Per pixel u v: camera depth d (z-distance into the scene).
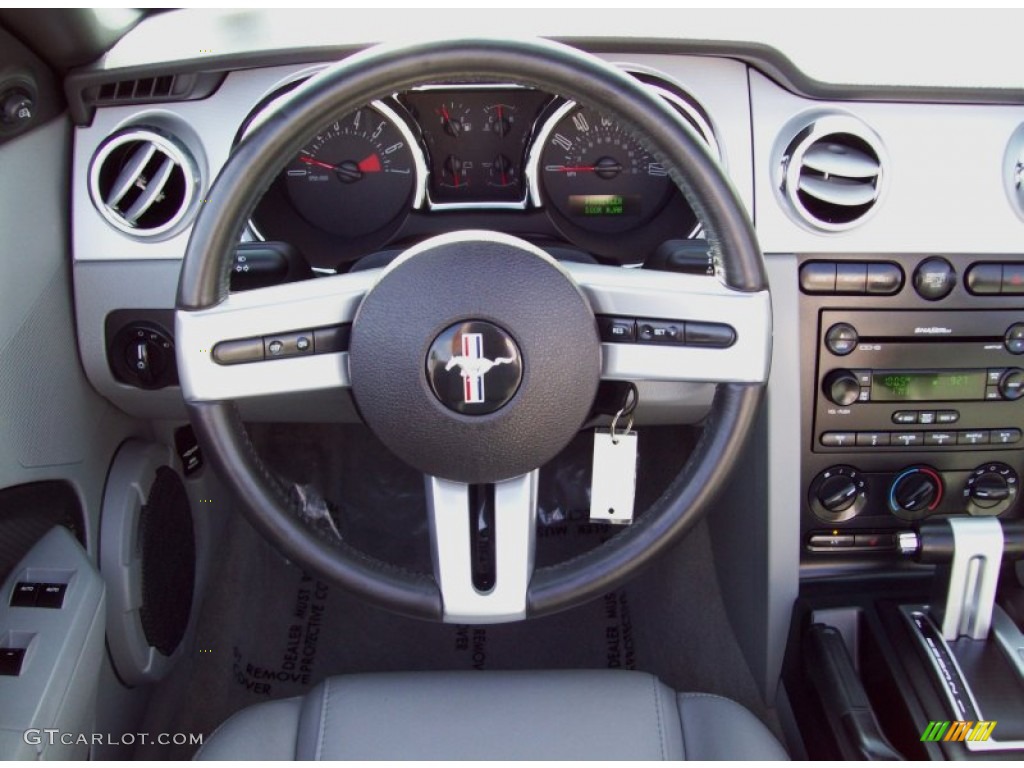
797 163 1.29
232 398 0.95
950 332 1.36
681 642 1.72
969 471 1.42
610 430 1.06
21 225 1.18
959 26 1.32
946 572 1.21
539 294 0.92
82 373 1.36
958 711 1.14
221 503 1.85
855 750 1.15
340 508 1.93
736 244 0.93
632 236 1.44
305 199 1.42
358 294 0.95
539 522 1.92
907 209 1.31
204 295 0.92
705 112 1.30
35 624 1.14
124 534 1.41
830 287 1.34
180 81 1.26
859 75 1.26
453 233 0.94
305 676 1.70
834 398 1.37
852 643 1.37
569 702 1.07
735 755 1.01
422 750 1.01
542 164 1.39
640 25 1.26
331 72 0.86
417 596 1.01
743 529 1.55
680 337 0.96
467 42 0.85
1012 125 1.29
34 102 1.16
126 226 1.29
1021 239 1.33
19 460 1.18
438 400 0.93
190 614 1.66
